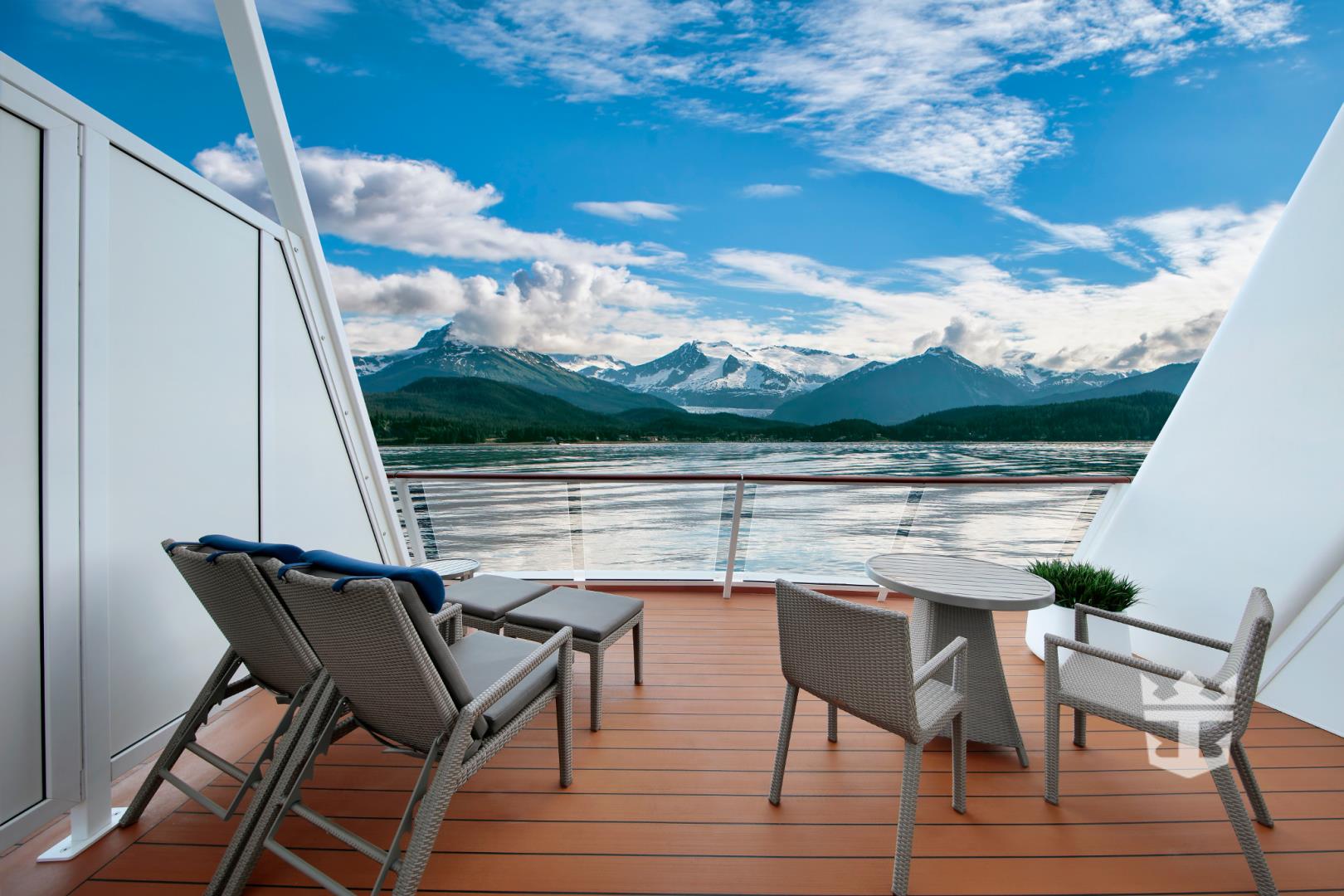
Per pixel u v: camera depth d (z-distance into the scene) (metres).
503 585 3.03
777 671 3.21
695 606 4.37
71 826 1.90
